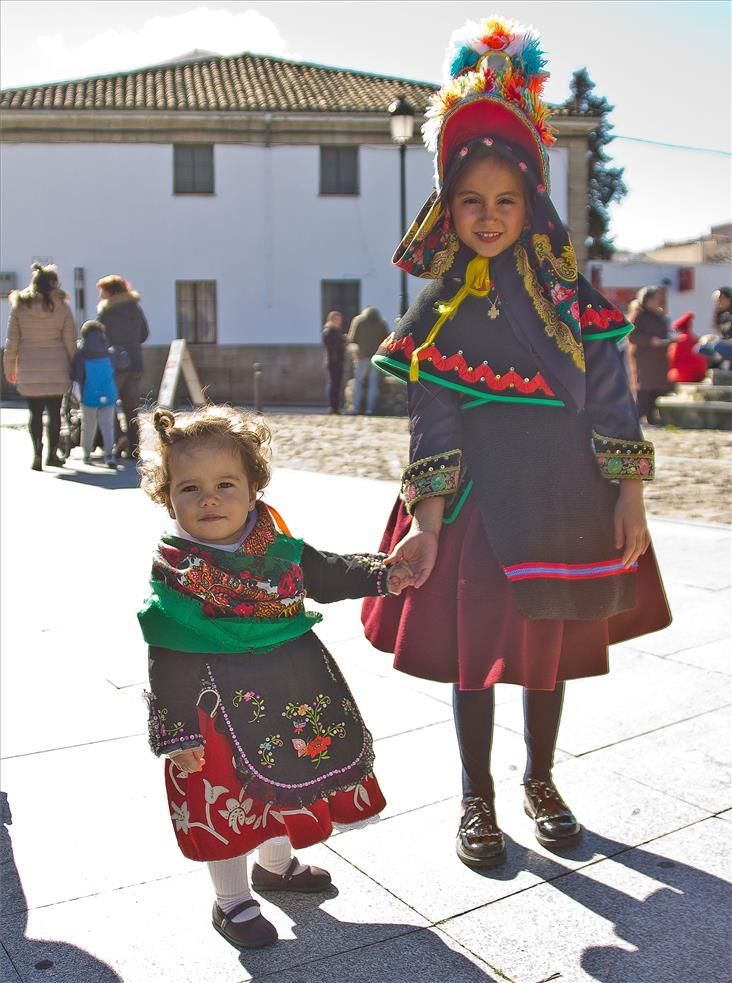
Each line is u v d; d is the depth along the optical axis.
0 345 22.62
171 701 2.32
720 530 6.67
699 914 2.56
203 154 26.05
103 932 2.52
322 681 2.48
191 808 2.38
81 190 25.77
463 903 2.63
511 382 2.65
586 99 51.59
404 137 17.62
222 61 30.42
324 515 7.34
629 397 2.74
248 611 2.40
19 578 5.83
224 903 2.51
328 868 2.81
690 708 3.84
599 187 55.66
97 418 10.37
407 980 2.33
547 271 2.68
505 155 2.62
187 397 13.37
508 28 2.71
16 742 3.61
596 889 2.68
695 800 3.14
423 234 2.77
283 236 26.39
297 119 25.91
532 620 2.60
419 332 2.72
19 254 25.80
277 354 26.42
